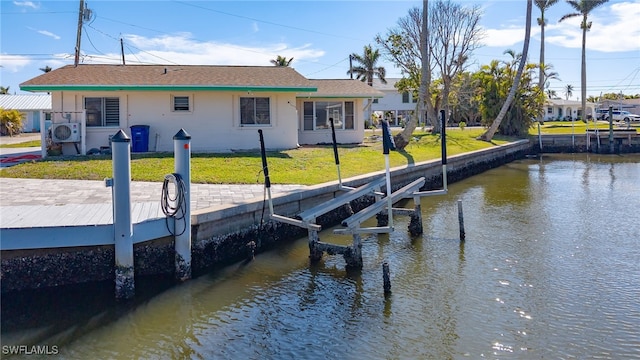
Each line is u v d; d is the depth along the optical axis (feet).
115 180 19.94
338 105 71.56
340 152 56.75
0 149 63.46
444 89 103.19
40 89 51.37
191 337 17.56
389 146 25.59
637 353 16.19
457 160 59.93
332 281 23.27
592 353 16.21
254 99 58.70
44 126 49.55
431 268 25.05
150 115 55.72
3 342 16.99
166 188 22.33
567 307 19.92
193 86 54.49
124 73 58.44
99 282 21.01
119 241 20.12
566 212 39.01
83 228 20.01
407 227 33.94
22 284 20.02
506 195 47.88
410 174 48.52
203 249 24.23
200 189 32.68
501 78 101.14
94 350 16.56
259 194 30.66
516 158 89.56
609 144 99.76
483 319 18.88
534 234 31.83
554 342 16.98
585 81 169.37
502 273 24.13
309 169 43.34
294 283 22.99
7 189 31.99
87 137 54.08
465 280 23.21
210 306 20.21
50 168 40.55
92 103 54.24
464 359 15.96
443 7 101.24
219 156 48.91
